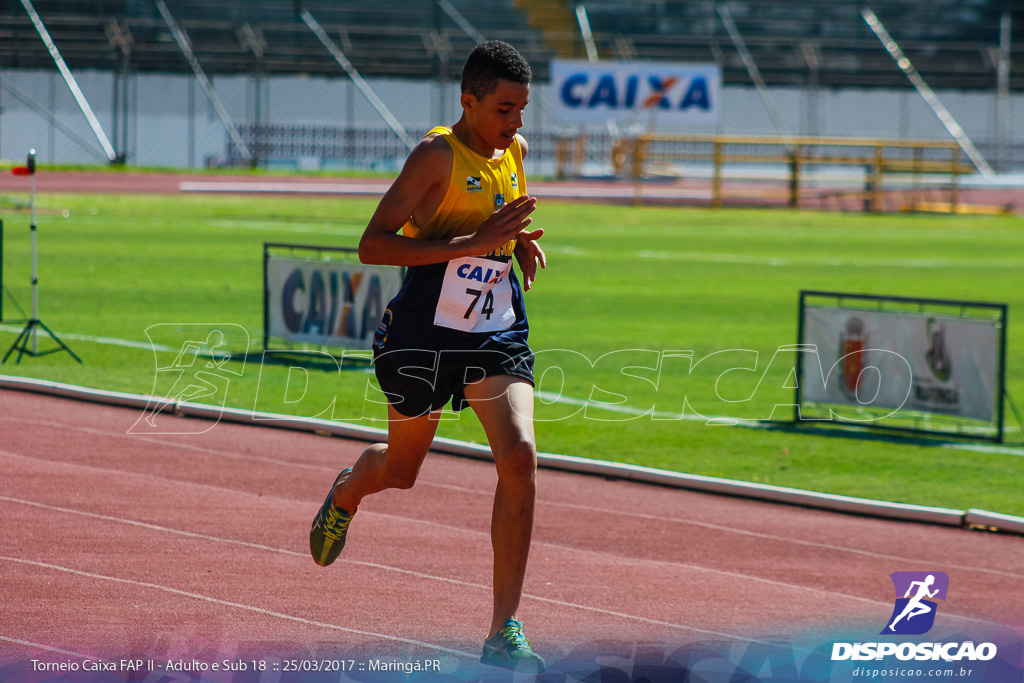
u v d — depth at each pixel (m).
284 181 97.50
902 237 77.69
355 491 12.03
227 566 13.90
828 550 15.81
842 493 19.02
